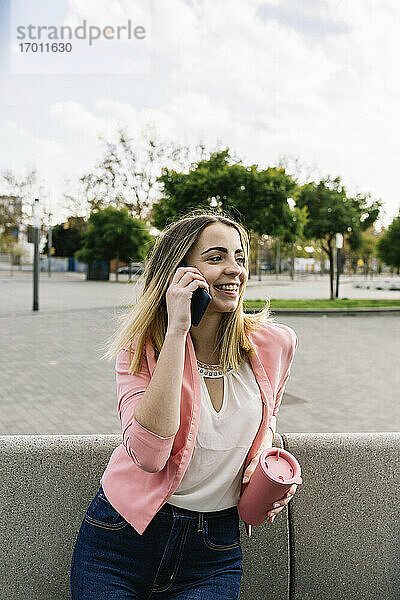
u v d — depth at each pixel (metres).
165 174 22.39
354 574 2.18
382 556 2.19
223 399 1.84
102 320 14.03
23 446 2.08
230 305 1.83
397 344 11.59
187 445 1.73
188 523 1.76
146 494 1.74
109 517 1.77
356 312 17.34
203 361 1.90
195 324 1.64
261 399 1.88
